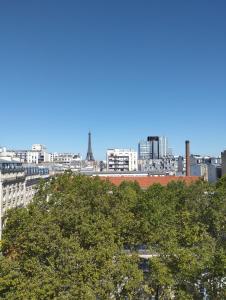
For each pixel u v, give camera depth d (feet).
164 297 133.39
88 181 262.47
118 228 193.88
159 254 143.95
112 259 134.10
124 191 261.85
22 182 329.52
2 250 147.33
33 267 126.21
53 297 123.03
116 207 212.43
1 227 260.01
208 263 127.65
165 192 287.07
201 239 149.69
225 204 222.69
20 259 134.51
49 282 122.01
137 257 137.69
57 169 628.69
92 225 152.97
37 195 232.94
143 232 204.74
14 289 123.24
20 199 321.93
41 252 131.13
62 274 124.67
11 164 318.86
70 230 154.30
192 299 126.11
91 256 129.18
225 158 483.51
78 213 159.33
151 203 232.53
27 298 118.73
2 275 126.72
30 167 374.43
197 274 127.75
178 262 132.16
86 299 118.42
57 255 131.54
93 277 124.57
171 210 233.55
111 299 129.59
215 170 549.54
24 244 135.64
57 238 132.67
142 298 135.44
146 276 144.25
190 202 252.42
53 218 151.53
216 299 126.82
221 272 124.36
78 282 123.03
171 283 128.06
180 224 201.46
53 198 203.00
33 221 142.51
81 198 206.69
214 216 206.39
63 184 250.78
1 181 268.00
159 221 211.41
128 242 205.05
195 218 211.20
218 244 148.15
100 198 212.84
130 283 127.24
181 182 360.07
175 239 149.69
